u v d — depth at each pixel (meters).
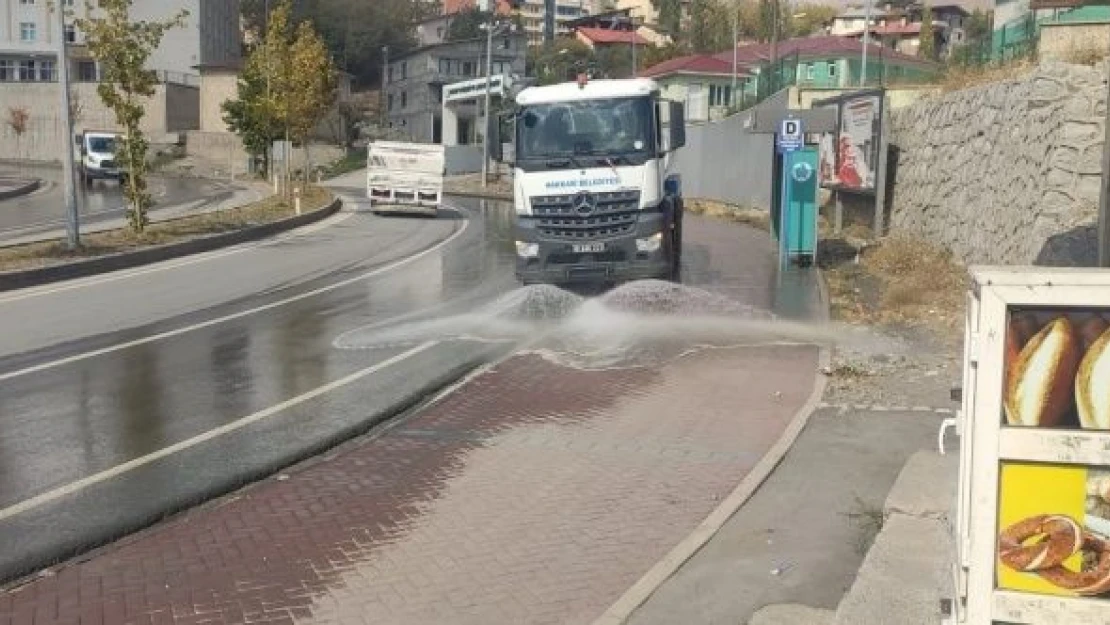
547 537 6.24
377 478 7.39
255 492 7.11
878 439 8.11
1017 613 3.44
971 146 17.45
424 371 10.77
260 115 37.22
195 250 22.56
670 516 6.59
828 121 20.78
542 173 14.57
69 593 5.46
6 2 88.50
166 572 5.73
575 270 14.61
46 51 89.44
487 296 16.12
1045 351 3.36
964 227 17.45
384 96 97.81
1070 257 12.47
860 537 6.13
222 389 10.00
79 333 12.97
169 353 11.73
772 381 10.17
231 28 106.50
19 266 17.75
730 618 5.11
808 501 6.77
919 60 57.31
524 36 93.44
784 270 18.53
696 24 102.06
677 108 14.96
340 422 8.80
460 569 5.77
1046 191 13.16
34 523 6.44
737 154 37.97
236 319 14.11
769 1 97.38
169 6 91.94
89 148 51.72
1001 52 20.69
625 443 8.16
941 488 6.39
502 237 27.23
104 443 8.17
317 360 11.36
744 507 6.67
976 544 3.48
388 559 5.91
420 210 34.84
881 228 22.44
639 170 14.40
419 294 16.47
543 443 8.18
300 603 5.32
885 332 12.64
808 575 5.61
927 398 9.30
